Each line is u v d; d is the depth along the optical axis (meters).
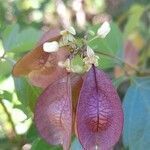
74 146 0.33
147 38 0.67
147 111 0.37
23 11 0.64
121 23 0.75
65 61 0.28
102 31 0.31
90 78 0.27
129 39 0.64
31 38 0.39
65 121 0.27
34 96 0.34
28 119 0.36
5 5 0.59
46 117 0.28
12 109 0.36
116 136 0.27
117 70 0.51
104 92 0.27
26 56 0.28
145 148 0.36
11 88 0.36
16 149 0.38
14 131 0.37
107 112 0.27
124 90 0.56
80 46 0.29
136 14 0.64
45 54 0.29
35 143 0.34
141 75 0.44
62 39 0.29
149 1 0.82
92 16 0.80
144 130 0.36
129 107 0.37
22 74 0.29
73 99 0.28
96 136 0.27
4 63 0.36
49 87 0.28
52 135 0.28
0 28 0.43
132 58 0.64
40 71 0.29
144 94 0.38
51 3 0.69
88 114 0.26
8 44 0.39
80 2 0.72
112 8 0.83
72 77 0.28
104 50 0.40
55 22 0.67
